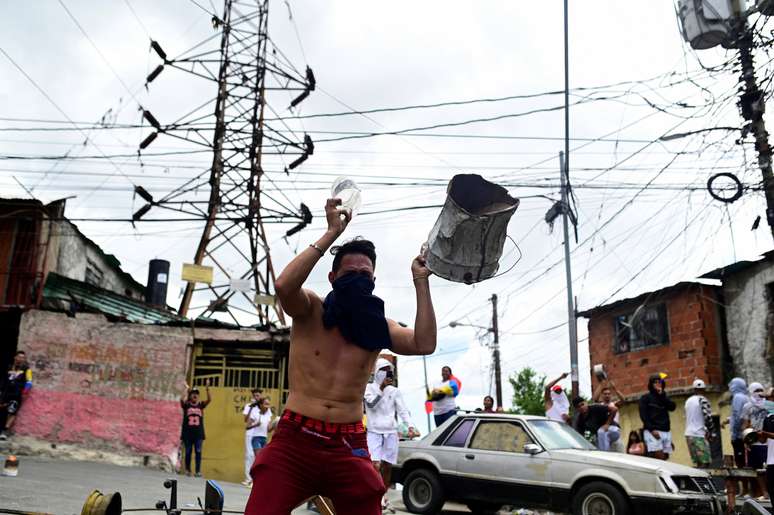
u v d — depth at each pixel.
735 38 12.21
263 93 22.17
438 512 10.66
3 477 9.11
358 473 3.13
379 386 9.44
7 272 17.36
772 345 19.17
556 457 9.51
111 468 14.13
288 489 3.04
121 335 16.55
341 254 3.31
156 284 23.66
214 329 17.12
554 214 18.31
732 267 20.05
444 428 10.77
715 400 19.91
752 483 11.23
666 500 8.45
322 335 3.18
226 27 22.39
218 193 21.42
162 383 16.44
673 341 21.34
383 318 3.22
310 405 3.12
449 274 3.32
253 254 21.44
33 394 15.76
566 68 14.98
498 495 9.84
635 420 22.44
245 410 13.47
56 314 16.36
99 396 16.11
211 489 4.58
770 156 12.24
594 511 8.95
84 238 22.02
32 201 17.77
